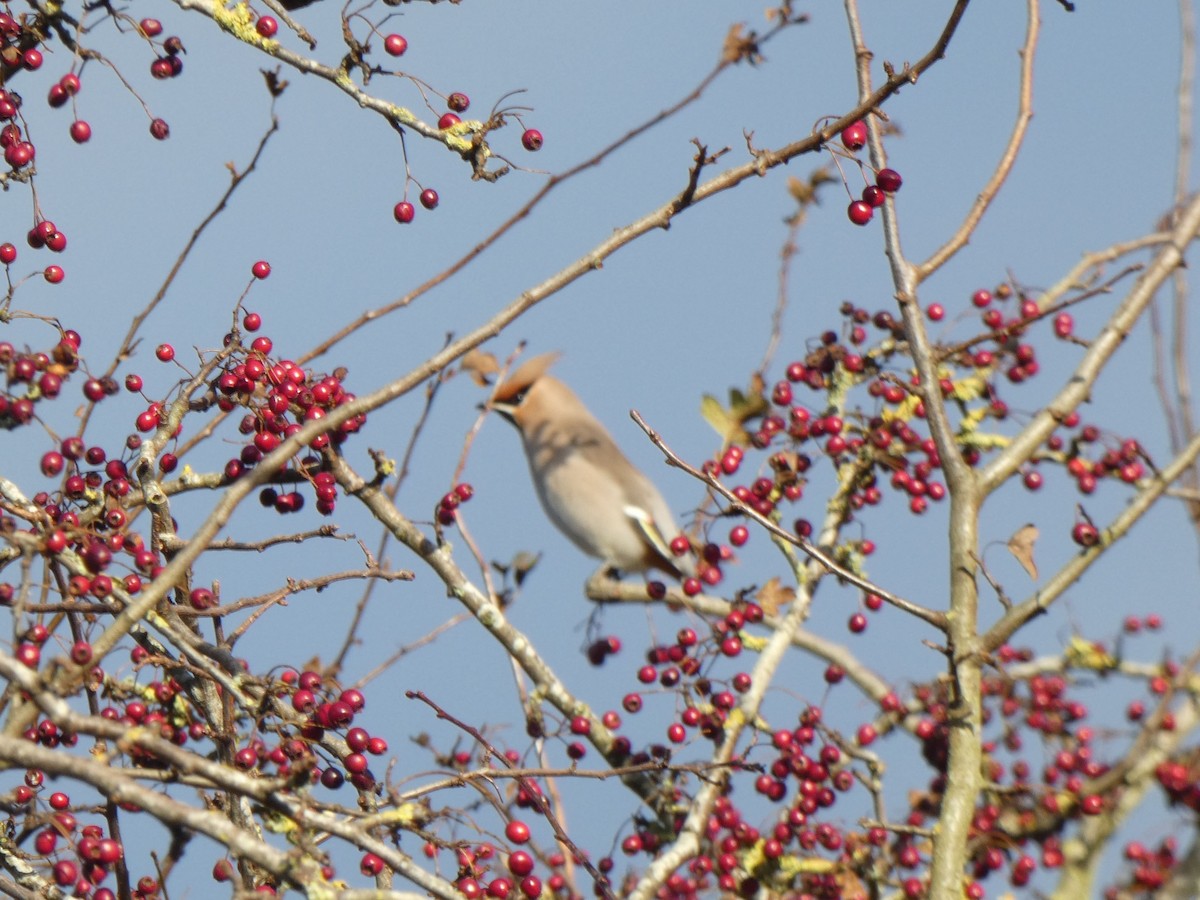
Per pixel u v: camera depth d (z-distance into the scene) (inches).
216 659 336.5
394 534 408.2
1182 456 402.9
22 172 348.8
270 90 389.1
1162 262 429.7
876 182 337.4
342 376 378.9
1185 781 496.4
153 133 352.8
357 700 321.4
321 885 251.1
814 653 518.6
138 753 316.8
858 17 414.3
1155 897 498.3
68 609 306.7
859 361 462.6
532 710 421.7
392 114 329.7
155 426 354.3
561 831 349.7
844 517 459.5
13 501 328.5
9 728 275.0
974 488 394.6
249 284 363.9
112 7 346.0
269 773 327.0
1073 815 487.5
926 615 381.4
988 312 479.2
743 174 342.3
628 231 353.4
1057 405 407.5
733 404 457.7
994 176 419.5
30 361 311.6
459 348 345.4
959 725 375.6
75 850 307.6
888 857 444.5
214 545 344.8
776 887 417.4
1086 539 391.9
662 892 418.0
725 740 420.2
